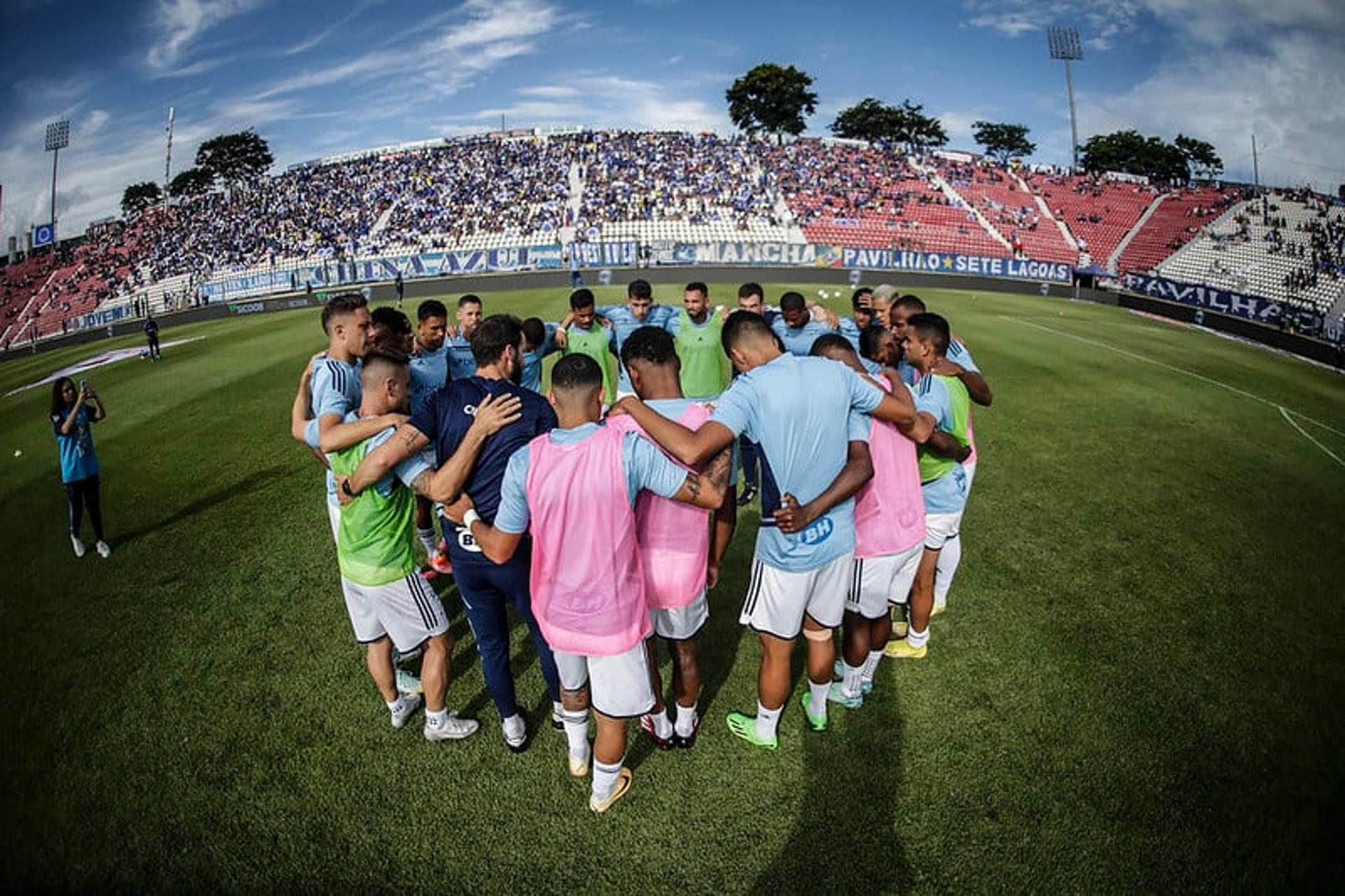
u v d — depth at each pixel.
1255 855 3.20
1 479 9.73
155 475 9.02
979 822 3.36
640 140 56.69
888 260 39.28
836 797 3.52
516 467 2.99
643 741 3.95
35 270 58.56
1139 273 39.03
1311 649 4.86
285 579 6.05
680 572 3.47
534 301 25.03
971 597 5.46
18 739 4.18
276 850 3.33
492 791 3.62
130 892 3.16
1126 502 7.48
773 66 74.50
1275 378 15.75
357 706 4.34
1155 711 4.16
